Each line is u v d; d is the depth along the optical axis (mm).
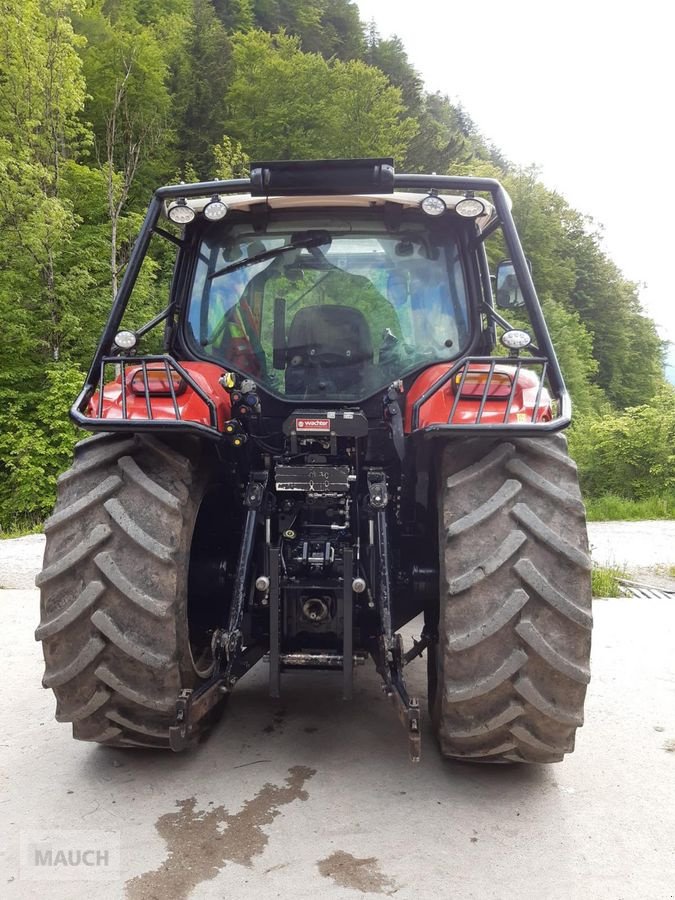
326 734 3098
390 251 3258
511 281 3258
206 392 2738
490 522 2408
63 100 20250
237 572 2771
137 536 2426
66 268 20000
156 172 28828
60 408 16766
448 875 2121
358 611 2896
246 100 35875
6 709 3396
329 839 2299
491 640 2354
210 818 2426
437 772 2758
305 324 3230
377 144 34469
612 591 6004
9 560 7840
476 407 2582
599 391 40094
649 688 3717
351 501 2918
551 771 2791
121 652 2443
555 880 2107
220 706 3293
